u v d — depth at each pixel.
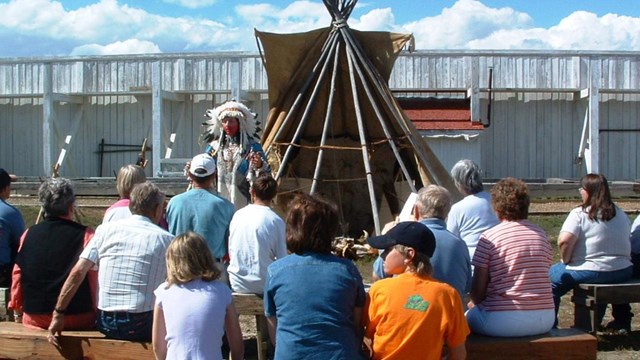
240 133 8.26
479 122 19.50
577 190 17.44
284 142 10.09
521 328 4.83
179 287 4.23
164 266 4.88
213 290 4.24
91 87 21.17
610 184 17.88
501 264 4.89
